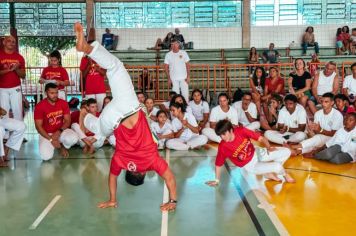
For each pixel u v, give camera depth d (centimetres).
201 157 746
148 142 444
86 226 446
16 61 797
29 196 544
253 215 469
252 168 567
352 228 430
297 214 470
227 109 837
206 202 513
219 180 592
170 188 477
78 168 679
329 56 1527
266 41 1719
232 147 552
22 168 683
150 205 506
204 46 1730
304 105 945
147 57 1628
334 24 1702
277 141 811
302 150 737
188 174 638
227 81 1369
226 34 1723
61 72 887
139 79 1295
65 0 1709
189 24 1725
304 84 987
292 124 814
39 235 425
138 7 1714
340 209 484
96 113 797
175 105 795
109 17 1722
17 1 1703
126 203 514
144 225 446
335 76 944
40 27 1738
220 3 1709
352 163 698
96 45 413
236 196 534
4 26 1723
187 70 1030
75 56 1789
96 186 584
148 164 450
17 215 479
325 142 743
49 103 743
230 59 1576
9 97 809
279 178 609
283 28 1712
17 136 716
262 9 1706
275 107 935
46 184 595
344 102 806
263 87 1089
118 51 1631
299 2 1698
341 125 743
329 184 581
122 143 443
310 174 631
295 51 1633
